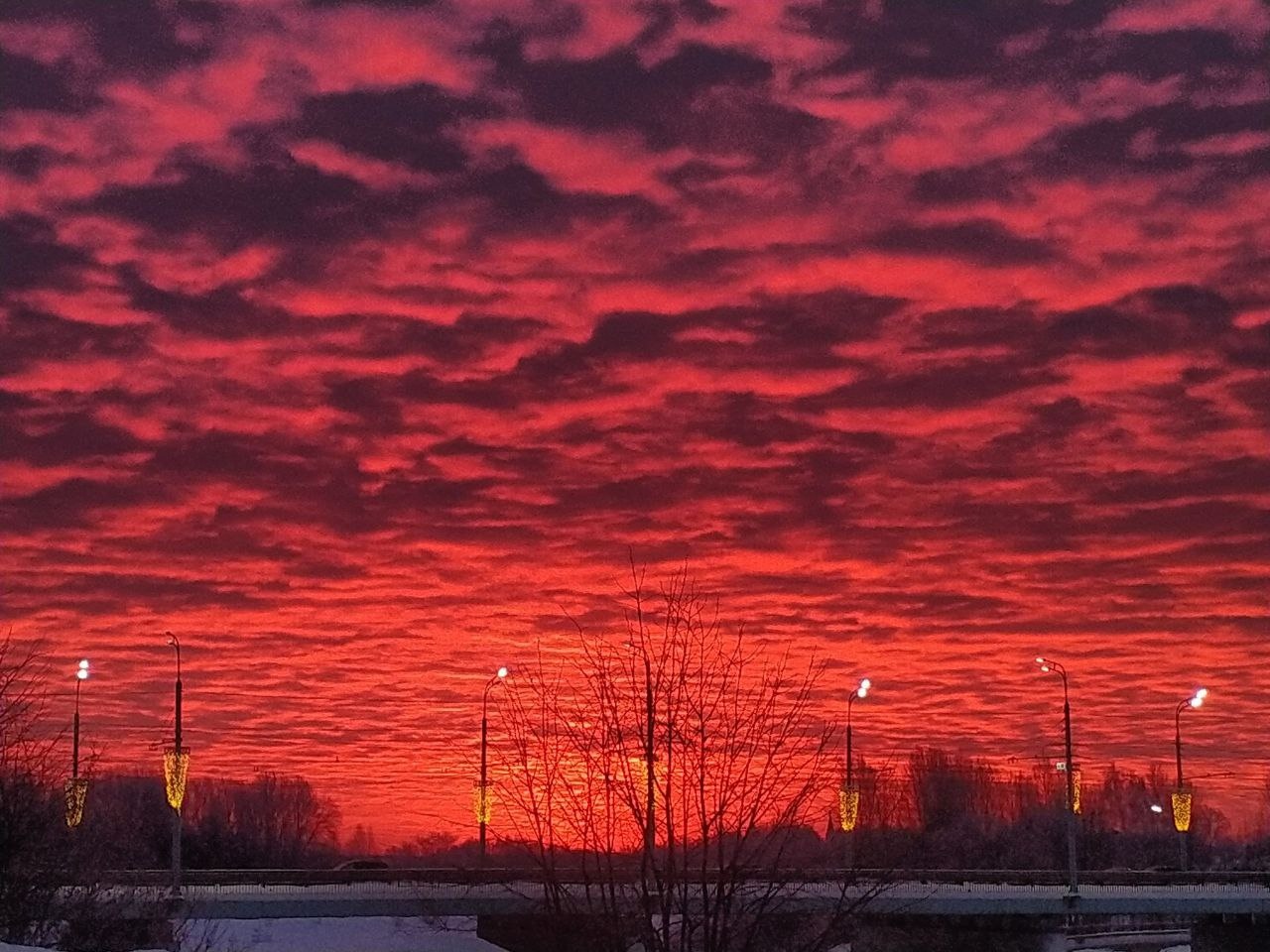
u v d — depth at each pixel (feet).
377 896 193.06
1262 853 526.57
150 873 205.05
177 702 205.77
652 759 53.26
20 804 90.02
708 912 51.70
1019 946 244.63
